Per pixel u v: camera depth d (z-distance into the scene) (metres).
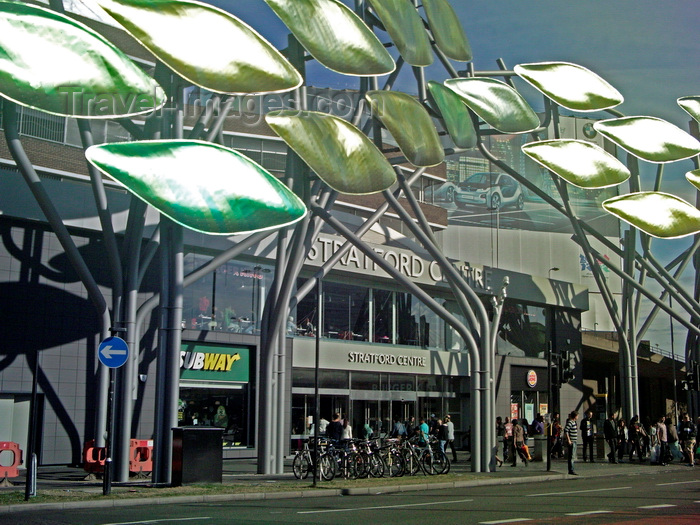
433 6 28.19
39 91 18.50
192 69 20.00
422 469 24.36
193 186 20.81
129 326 21.52
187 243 28.89
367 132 27.00
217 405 30.08
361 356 35.72
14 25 18.12
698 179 37.53
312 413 33.47
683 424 31.22
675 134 35.16
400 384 38.09
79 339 26.70
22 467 25.05
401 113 25.58
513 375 43.81
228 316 30.59
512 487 20.59
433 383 40.06
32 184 20.53
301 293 25.67
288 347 32.44
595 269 37.69
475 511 13.65
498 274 42.84
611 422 31.86
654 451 31.16
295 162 24.17
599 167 33.44
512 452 29.66
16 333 25.19
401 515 13.00
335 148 23.70
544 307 47.12
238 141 35.75
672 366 63.81
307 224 23.81
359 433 35.62
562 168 32.94
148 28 19.47
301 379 33.12
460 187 73.00
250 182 21.73
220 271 30.48
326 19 23.30
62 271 26.50
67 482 20.25
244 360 31.20
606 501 15.75
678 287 38.22
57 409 25.92
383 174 24.91
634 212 34.69
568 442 25.36
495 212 73.50
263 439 24.02
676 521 11.77
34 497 15.74
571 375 27.11
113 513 13.84
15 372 25.05
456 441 41.00
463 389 41.69
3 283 25.05
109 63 19.22
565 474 24.92
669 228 35.28
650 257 38.25
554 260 76.19
